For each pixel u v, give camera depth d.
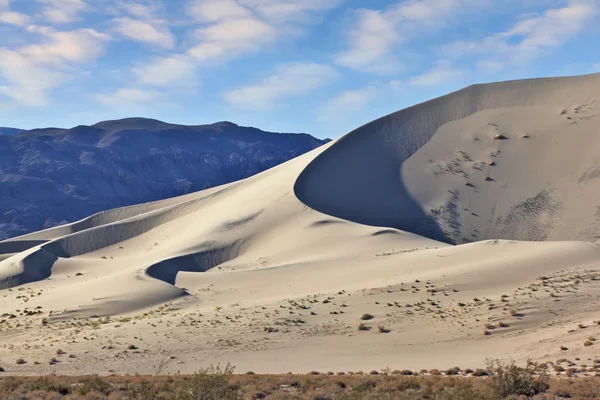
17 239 160.12
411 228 116.88
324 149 144.12
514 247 72.00
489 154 137.12
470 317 47.25
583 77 157.00
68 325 59.38
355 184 130.88
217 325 51.72
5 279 97.50
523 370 26.66
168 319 55.94
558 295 49.84
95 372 38.28
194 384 24.03
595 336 37.94
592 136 134.00
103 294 71.62
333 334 47.00
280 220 110.25
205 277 78.75
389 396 24.41
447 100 160.50
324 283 67.81
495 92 159.75
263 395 26.22
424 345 42.44
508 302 49.41
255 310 56.47
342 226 102.62
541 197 121.31
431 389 25.83
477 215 119.12
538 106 150.75
